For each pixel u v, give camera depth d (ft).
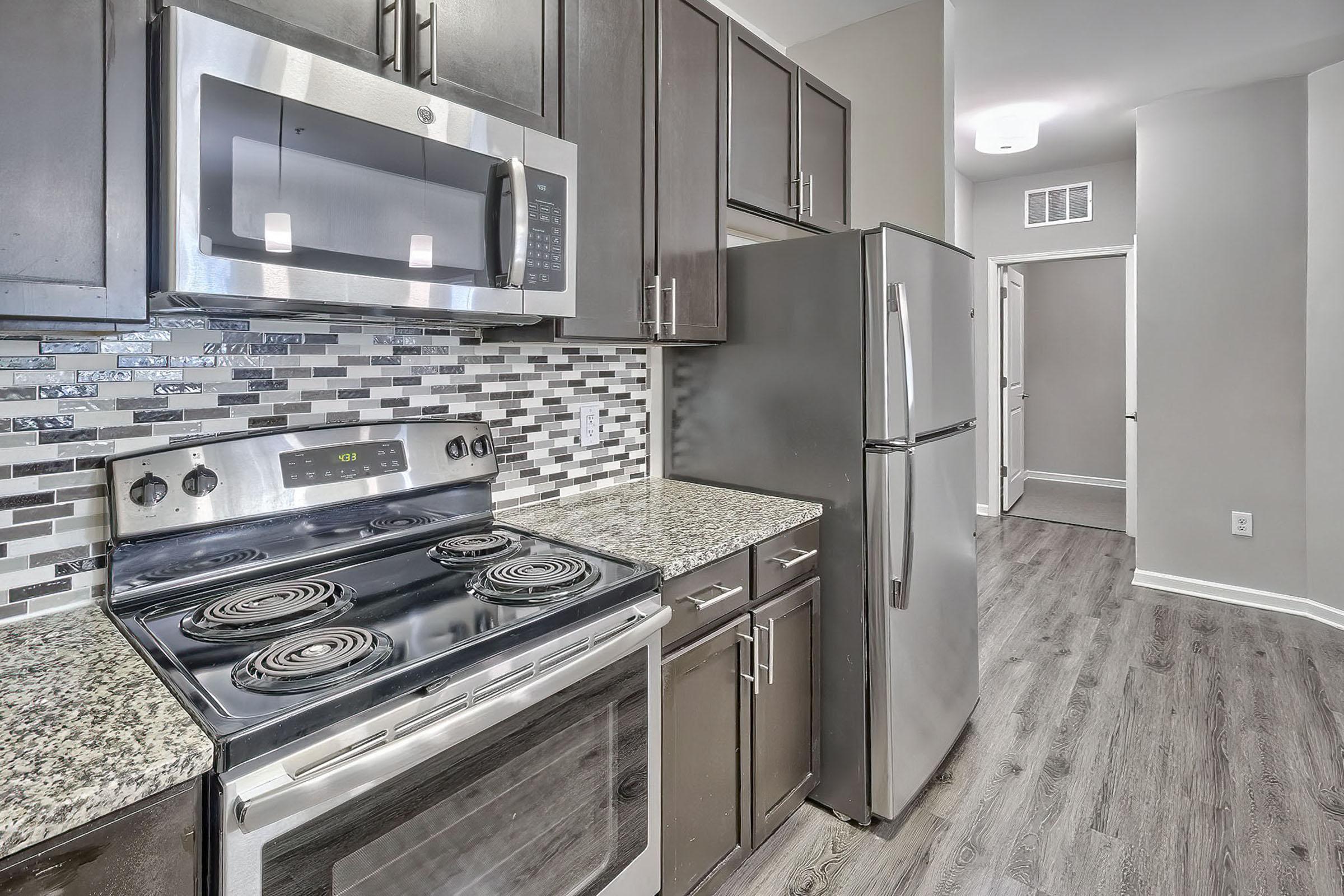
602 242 5.24
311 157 3.41
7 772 2.25
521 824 3.60
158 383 4.05
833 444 6.20
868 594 6.06
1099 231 16.24
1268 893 5.36
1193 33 9.75
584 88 5.02
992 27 9.63
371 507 4.85
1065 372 22.48
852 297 6.02
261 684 2.88
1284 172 11.07
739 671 5.33
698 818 5.00
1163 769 7.00
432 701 3.10
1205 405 11.94
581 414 6.66
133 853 2.33
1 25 2.66
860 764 6.19
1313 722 7.84
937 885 5.52
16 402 3.57
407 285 3.83
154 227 3.09
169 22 2.94
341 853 2.83
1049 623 10.94
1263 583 11.57
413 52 3.96
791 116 7.32
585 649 3.80
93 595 3.85
